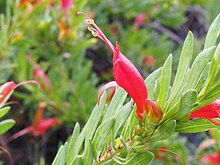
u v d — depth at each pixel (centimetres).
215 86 20
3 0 51
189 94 20
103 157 22
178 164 48
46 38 44
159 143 44
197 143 61
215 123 21
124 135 22
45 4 41
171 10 66
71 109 48
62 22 43
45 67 49
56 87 48
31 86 47
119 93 23
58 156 24
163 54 61
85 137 23
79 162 22
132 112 22
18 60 46
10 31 41
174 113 20
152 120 21
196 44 64
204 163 47
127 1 61
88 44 46
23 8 41
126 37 60
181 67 21
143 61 61
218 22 21
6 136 65
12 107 59
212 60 20
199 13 79
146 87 21
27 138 68
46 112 57
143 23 69
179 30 81
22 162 68
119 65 21
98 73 69
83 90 48
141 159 21
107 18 63
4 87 26
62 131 70
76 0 41
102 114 24
